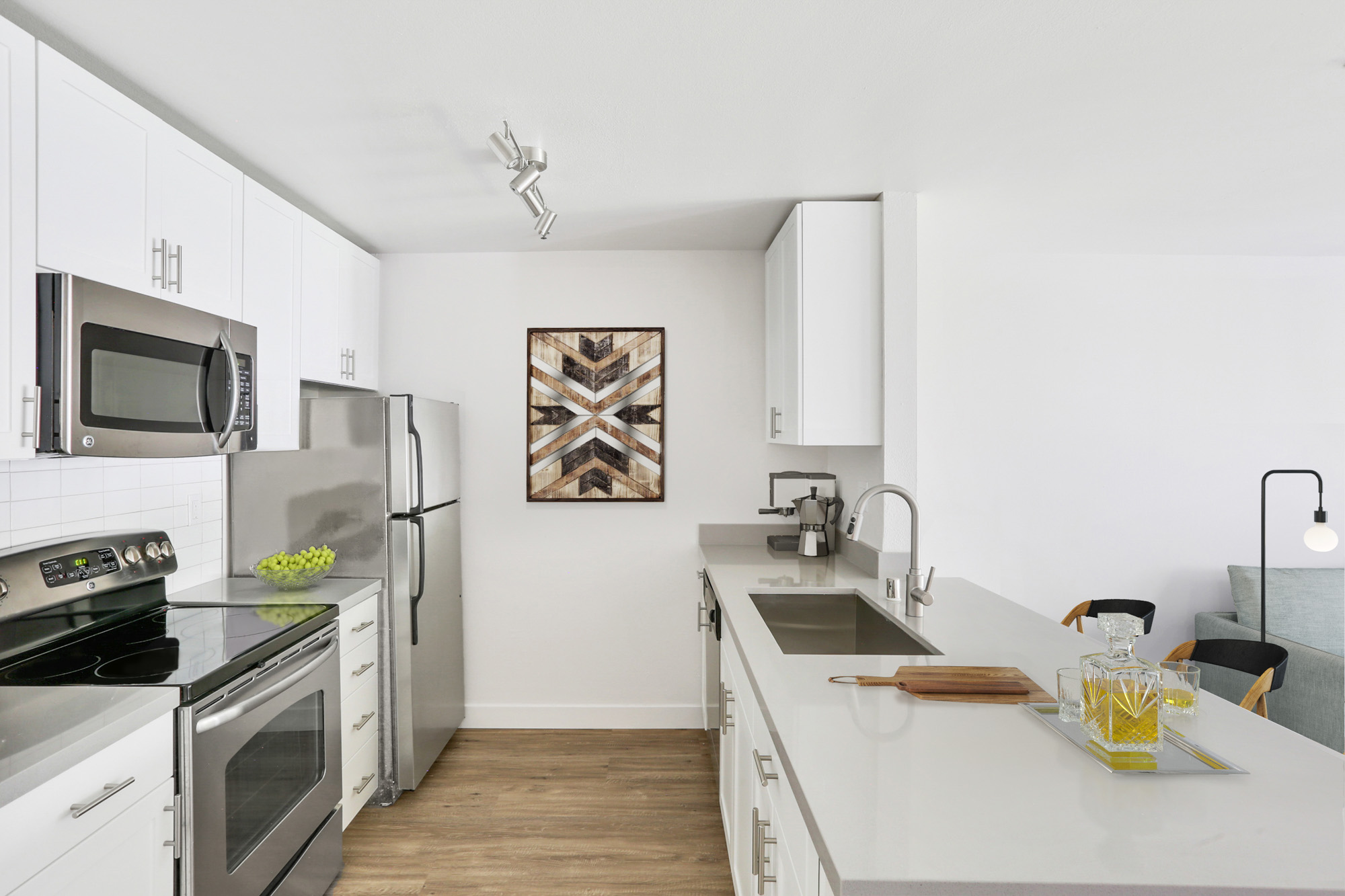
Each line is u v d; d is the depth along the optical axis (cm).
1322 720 296
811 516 340
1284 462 369
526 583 374
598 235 341
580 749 348
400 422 292
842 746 132
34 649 187
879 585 278
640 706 375
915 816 107
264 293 249
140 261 186
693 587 374
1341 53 178
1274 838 101
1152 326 367
